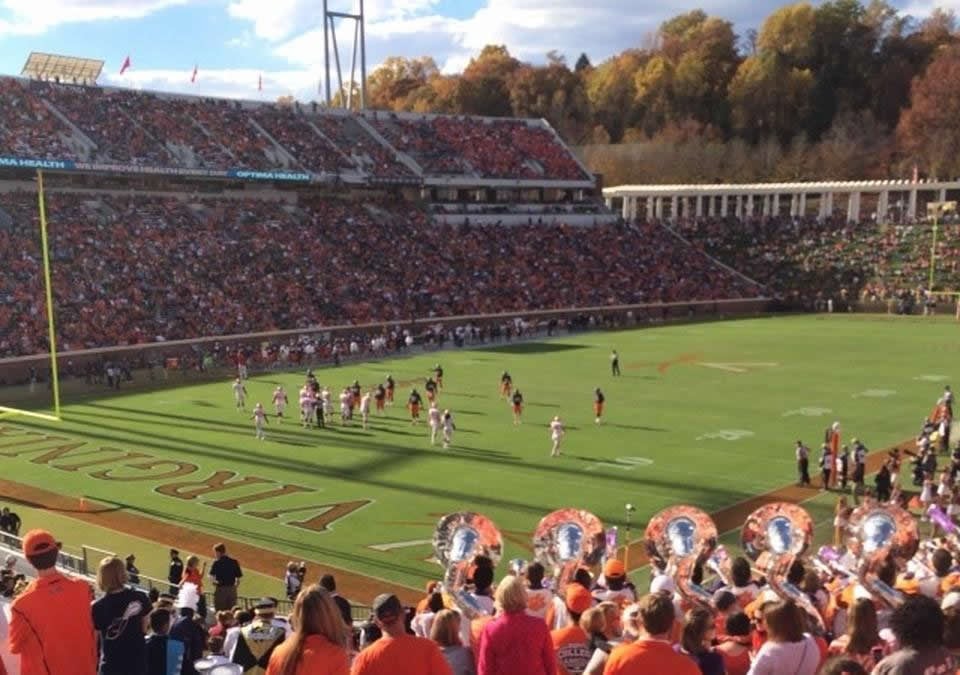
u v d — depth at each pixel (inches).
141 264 2196.1
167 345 1972.2
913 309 2960.1
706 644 263.3
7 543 846.5
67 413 1528.1
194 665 328.8
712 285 3110.2
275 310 2233.0
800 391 1654.8
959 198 4291.3
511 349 2288.4
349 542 890.1
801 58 5216.5
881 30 5255.9
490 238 2974.9
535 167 3339.1
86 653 268.4
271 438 1333.7
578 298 2783.0
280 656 229.8
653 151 4795.8
